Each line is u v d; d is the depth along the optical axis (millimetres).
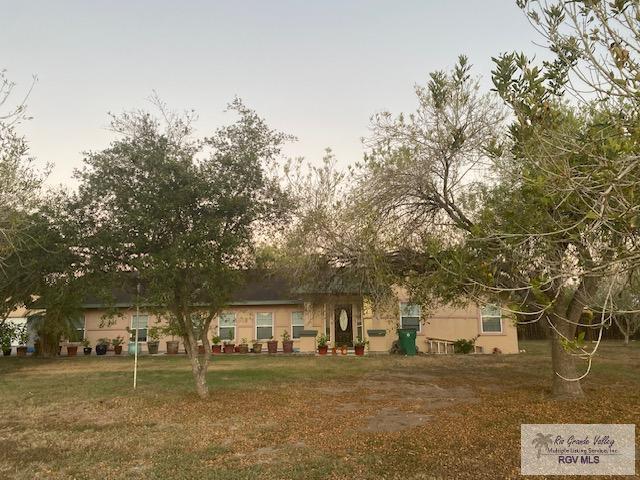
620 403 10320
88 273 10797
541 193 4676
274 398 11625
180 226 10766
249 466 6648
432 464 6555
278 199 11578
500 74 4871
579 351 3992
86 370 18484
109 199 10516
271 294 26781
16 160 11297
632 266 4324
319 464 6648
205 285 11055
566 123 6332
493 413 9586
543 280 4859
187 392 12586
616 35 4043
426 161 10562
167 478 6234
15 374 17500
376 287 11289
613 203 4254
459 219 10555
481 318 24922
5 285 11781
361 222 10828
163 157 10398
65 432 8672
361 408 10359
